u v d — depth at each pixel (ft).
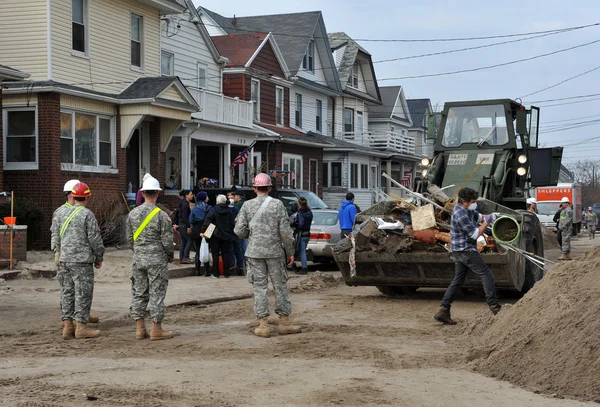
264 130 110.11
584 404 22.58
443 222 43.83
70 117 71.82
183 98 83.76
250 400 22.12
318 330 34.45
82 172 72.02
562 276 29.66
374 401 22.16
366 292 50.03
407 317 38.65
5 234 55.83
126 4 82.23
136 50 85.10
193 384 23.95
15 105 69.36
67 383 24.00
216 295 46.93
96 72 77.25
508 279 40.81
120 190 76.79
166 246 32.12
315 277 54.29
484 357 27.50
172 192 84.94
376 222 44.24
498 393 23.54
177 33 96.68
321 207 77.51
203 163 103.81
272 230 33.24
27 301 43.09
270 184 33.81
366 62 163.12
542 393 23.81
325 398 22.35
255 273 33.24
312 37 136.77
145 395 22.53
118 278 54.08
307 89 136.87
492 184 49.24
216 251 58.03
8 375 25.16
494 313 35.01
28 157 69.92
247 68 113.60
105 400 21.93
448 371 26.35
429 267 42.73
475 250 35.24
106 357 28.37
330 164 144.36
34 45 70.90
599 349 24.47
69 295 32.53
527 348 26.48
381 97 186.60
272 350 29.71
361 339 32.09
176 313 40.34
